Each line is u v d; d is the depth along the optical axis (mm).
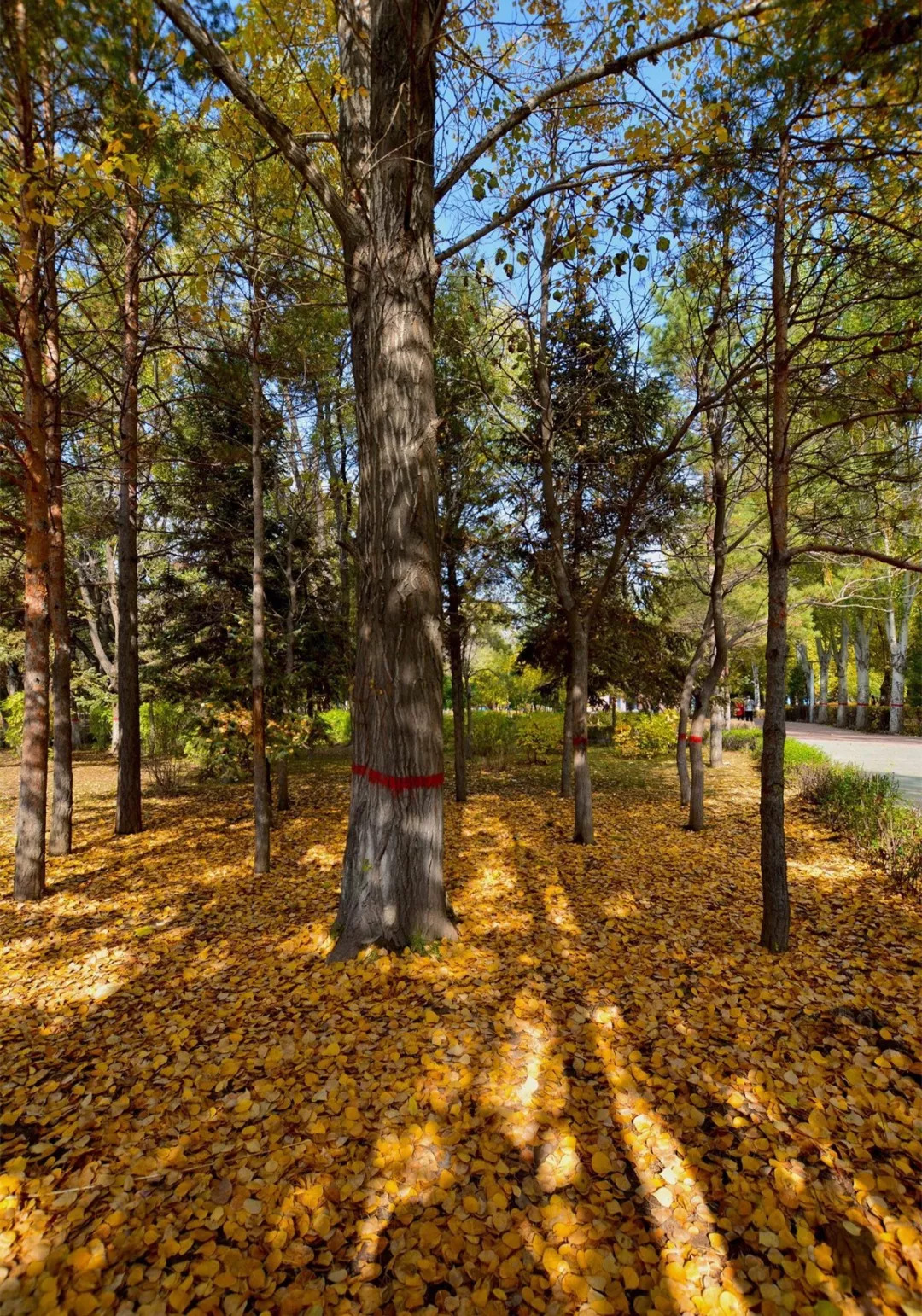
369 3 3881
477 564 9547
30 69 3443
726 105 3449
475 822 8477
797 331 5508
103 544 16750
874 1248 1934
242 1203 2131
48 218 3674
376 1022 3213
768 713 4090
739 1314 1748
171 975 3959
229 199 5180
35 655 5461
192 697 10750
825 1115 2506
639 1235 2002
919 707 25828
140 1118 2592
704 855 6637
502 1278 1871
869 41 2504
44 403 5590
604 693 12289
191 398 6988
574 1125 2479
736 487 8047
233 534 10398
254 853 6934
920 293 3514
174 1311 1767
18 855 5449
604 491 8391
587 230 4977
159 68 3688
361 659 4074
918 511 5516
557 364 8109
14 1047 3189
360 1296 1817
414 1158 2318
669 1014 3301
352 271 4148
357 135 4051
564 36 4496
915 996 3402
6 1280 1874
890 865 5680
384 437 3932
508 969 3812
